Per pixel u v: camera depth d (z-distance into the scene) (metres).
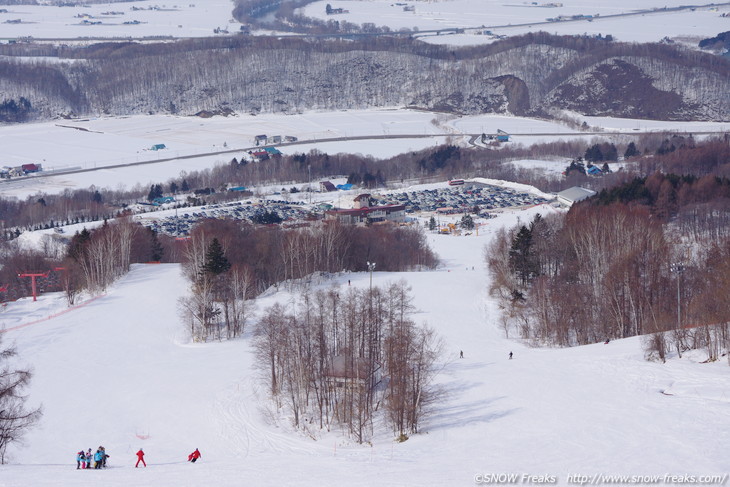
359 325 191.88
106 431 174.62
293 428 171.00
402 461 138.12
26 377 162.38
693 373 171.38
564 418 154.25
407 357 173.62
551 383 178.25
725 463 121.31
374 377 180.88
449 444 149.62
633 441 136.50
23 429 167.38
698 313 194.00
